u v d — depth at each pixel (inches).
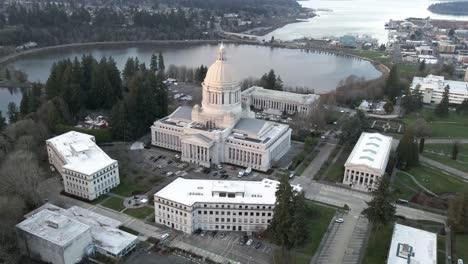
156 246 7839.6
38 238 7214.6
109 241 7608.3
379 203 7770.7
